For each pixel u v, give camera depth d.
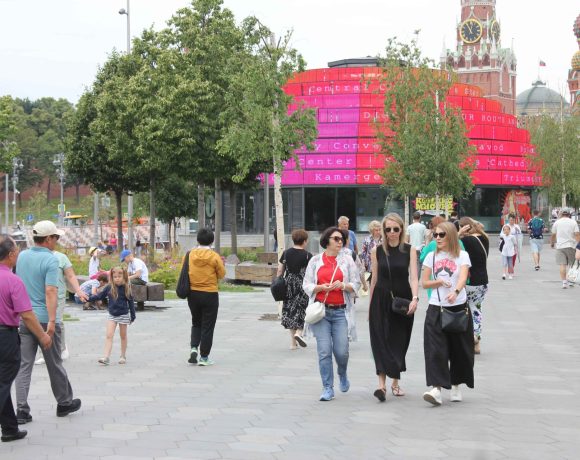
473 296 13.16
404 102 39.72
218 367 12.30
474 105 61.88
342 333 10.02
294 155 21.55
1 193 143.12
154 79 35.97
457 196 41.28
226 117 32.78
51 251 9.06
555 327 16.78
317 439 7.84
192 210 62.84
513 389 10.49
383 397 9.66
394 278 9.79
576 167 66.88
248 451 7.36
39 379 11.43
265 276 27.72
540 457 7.16
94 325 17.70
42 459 7.09
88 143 43.25
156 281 26.97
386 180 40.88
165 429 8.27
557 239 25.25
